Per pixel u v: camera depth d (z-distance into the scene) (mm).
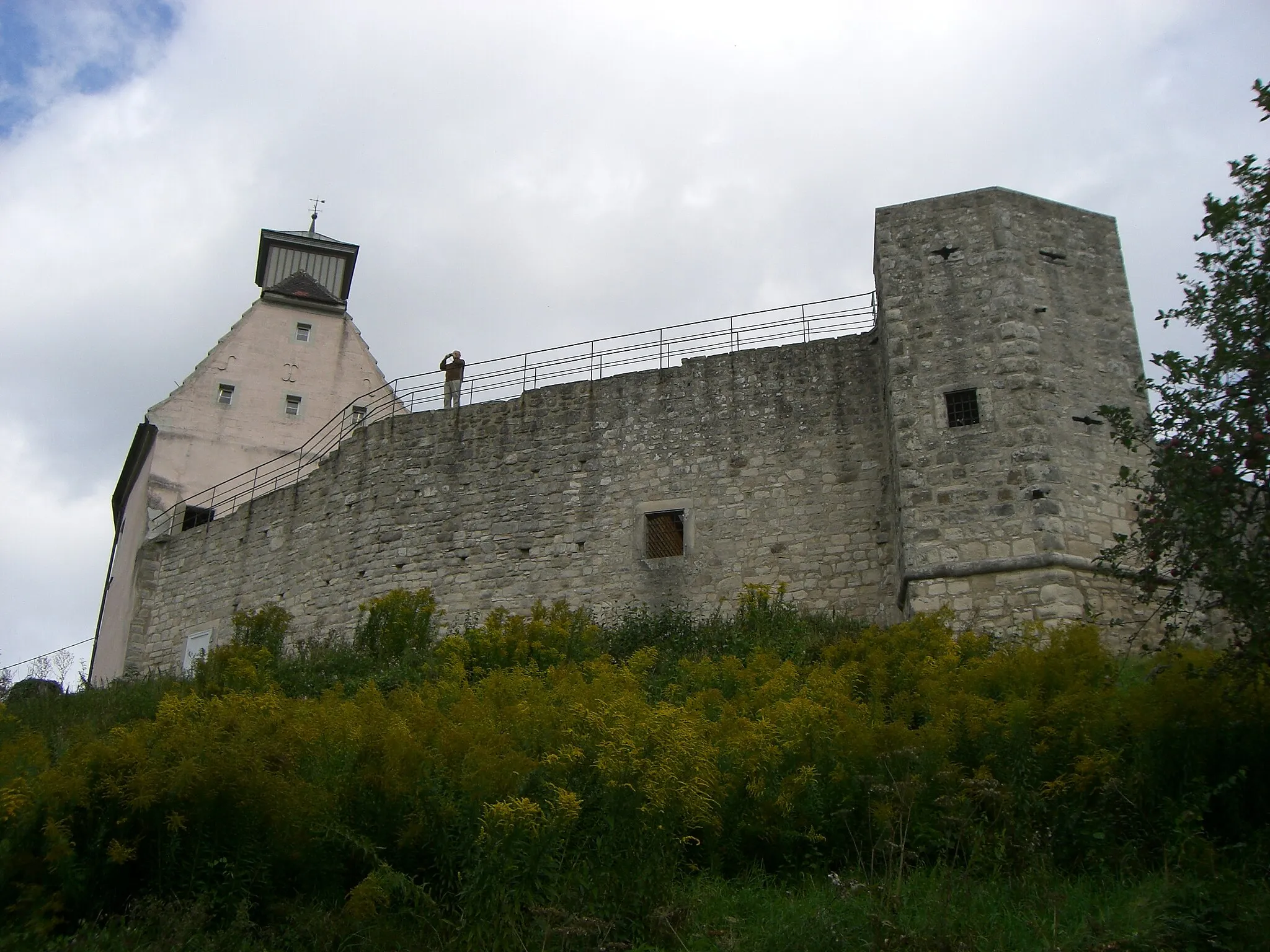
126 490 34812
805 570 19984
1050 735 10078
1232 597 9922
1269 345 10219
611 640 18750
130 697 17766
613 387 22531
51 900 8289
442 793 9133
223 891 8578
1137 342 18672
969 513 17391
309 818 8953
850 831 9727
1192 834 8945
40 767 9391
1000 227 19031
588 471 22156
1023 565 16781
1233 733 9656
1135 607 16297
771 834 9906
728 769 10258
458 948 8156
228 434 32688
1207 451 10211
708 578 20516
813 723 10547
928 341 18672
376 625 20234
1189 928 7680
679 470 21469
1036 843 9250
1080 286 18859
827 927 8242
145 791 8664
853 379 20969
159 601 28031
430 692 12734
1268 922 7629
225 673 17812
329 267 39281
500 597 21828
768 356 21688
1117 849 9109
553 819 8719
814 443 20781
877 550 19688
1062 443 17562
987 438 17750
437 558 22672
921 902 8523
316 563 24391
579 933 8039
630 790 9156
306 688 17250
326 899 8859
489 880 8375
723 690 13758
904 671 13133
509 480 22688
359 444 24609
